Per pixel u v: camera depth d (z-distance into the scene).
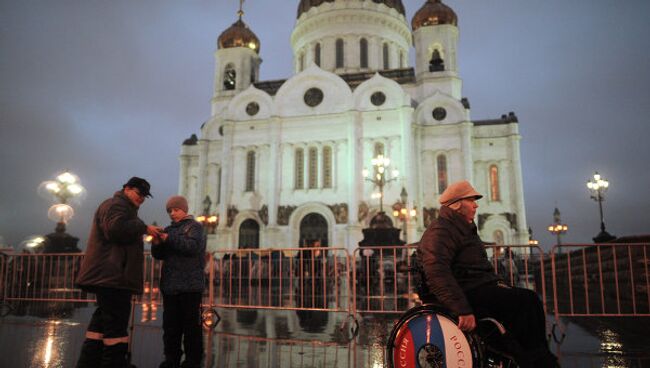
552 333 8.47
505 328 4.35
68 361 6.51
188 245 6.19
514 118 46.22
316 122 46.31
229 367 6.25
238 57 54.34
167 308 6.36
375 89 45.72
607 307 13.35
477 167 46.03
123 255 5.64
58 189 22.53
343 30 56.34
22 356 6.80
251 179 47.31
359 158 44.62
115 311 5.58
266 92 50.41
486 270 4.62
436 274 4.29
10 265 17.06
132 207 5.88
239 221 45.91
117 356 5.54
